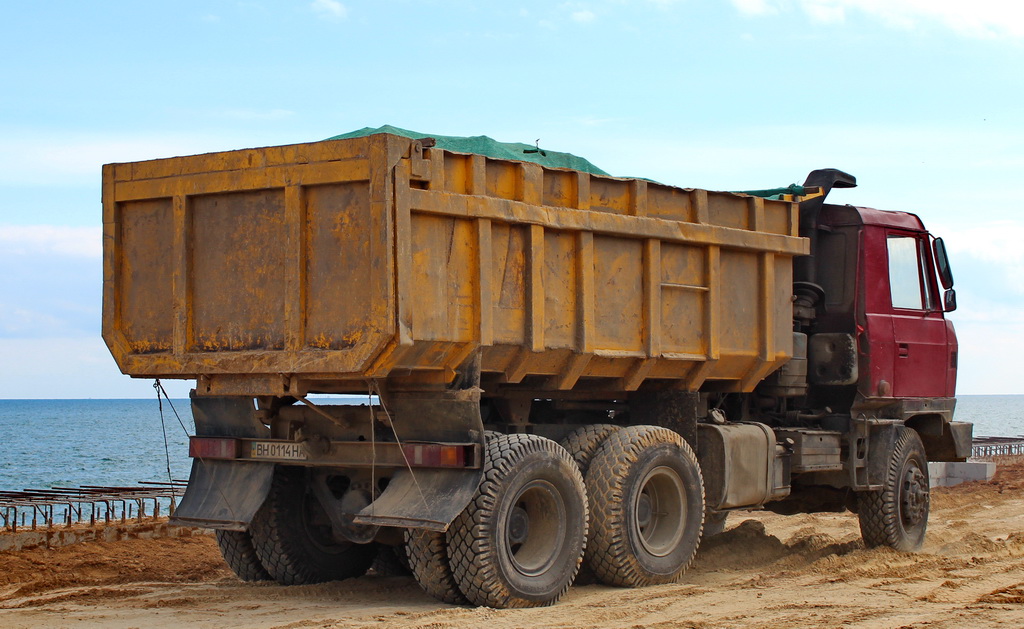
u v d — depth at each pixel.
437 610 7.56
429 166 7.46
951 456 12.38
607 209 8.91
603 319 8.79
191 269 7.98
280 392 7.61
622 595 8.40
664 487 9.23
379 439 8.09
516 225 8.16
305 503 9.13
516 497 7.88
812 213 11.33
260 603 8.03
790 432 10.56
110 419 137.25
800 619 7.33
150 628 7.01
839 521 14.24
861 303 11.16
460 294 7.74
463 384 7.85
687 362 9.52
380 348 7.11
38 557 10.45
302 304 7.45
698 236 9.48
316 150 7.39
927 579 9.23
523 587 7.82
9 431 92.31
